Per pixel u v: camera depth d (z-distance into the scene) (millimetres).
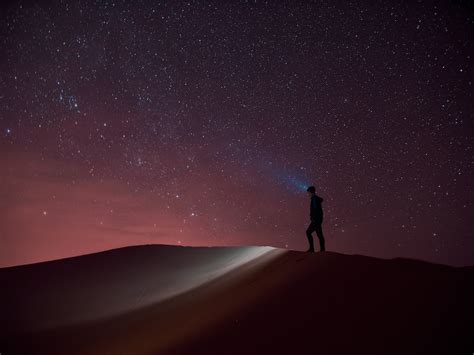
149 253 12438
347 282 6039
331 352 4641
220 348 5613
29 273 12055
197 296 8453
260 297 6664
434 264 6059
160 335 7082
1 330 9078
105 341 7715
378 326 4785
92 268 11953
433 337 4277
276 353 5004
